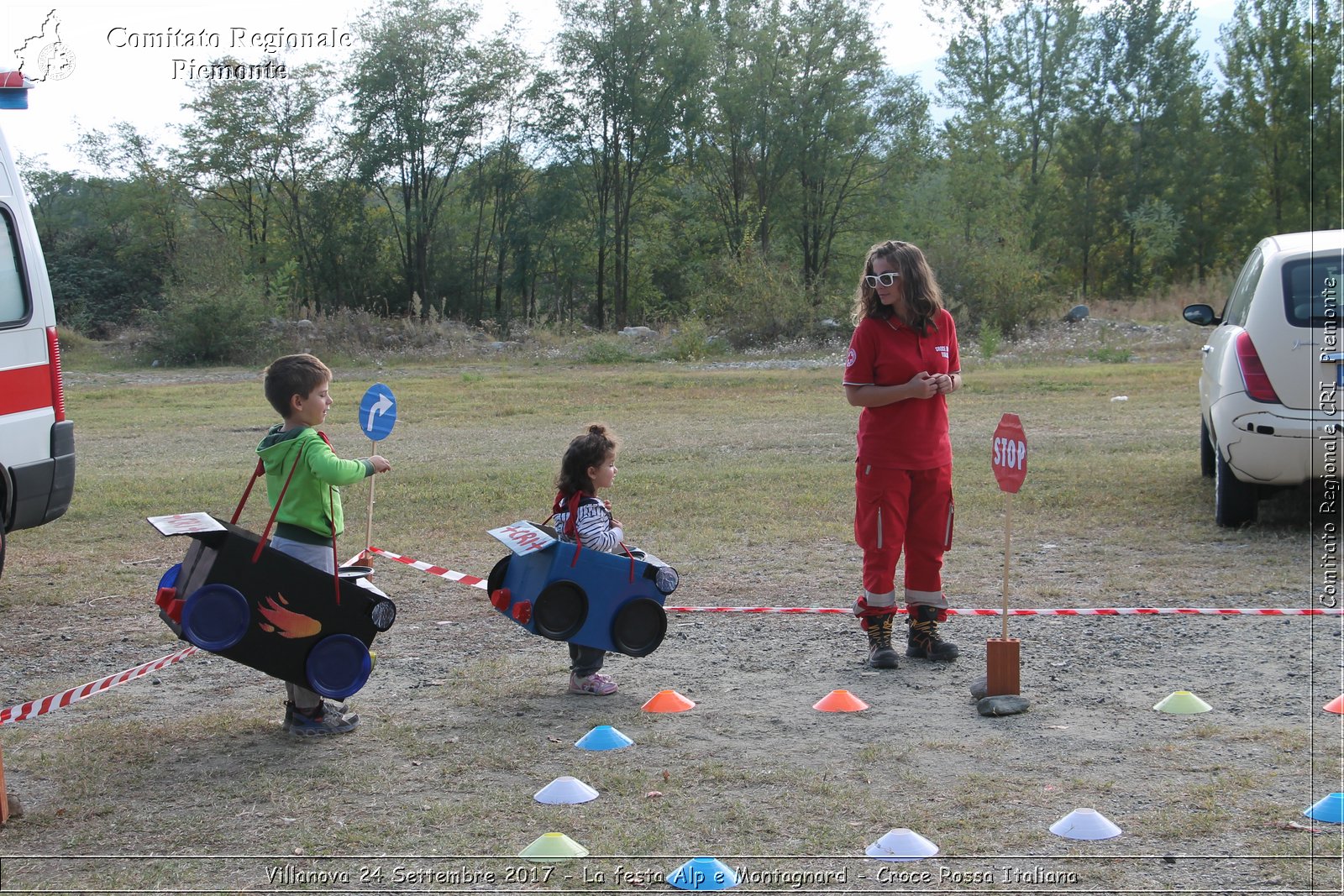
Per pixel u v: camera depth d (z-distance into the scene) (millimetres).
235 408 20703
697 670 5426
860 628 6125
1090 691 4938
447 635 6191
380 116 50781
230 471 12516
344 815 3785
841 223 55438
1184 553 7641
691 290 53344
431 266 55969
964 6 54000
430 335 36188
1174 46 50250
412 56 49469
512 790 3971
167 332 35219
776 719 4680
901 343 5285
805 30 50312
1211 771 3980
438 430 16906
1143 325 30828
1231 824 3533
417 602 6934
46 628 6461
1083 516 8906
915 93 51125
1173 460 11516
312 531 4602
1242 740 4281
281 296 39781
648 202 57312
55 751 4469
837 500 9938
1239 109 46594
